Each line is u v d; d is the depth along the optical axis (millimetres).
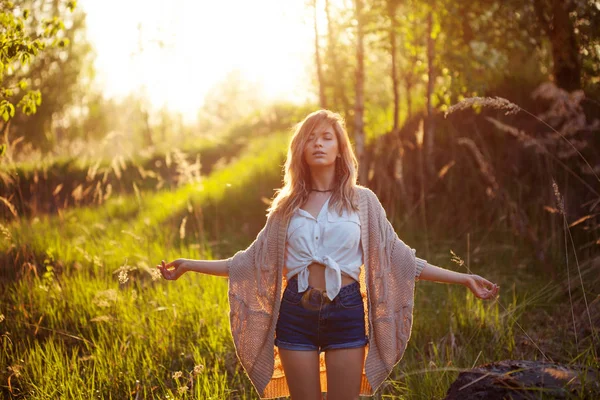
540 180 7539
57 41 4824
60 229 8508
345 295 2961
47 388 4055
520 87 8742
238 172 12703
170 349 4766
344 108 9102
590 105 7496
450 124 9156
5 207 8141
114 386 4172
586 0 7207
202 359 4406
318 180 3195
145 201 12180
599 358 3807
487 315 4941
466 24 8117
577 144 6766
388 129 9859
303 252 3010
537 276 6203
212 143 18312
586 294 5215
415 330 4953
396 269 3211
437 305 5574
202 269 3268
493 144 8641
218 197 10828
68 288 5898
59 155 16844
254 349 3211
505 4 7734
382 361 3148
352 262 3037
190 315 5305
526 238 6930
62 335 5129
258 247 3217
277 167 11453
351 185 3166
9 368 4184
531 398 2664
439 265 6770
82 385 4070
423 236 7664
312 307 2941
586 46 7406
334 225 3023
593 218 6676
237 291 3254
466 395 2809
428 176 8672
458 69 8203
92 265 7109
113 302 5383
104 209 11805
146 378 4285
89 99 22266
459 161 8570
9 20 4652
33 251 7102
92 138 22297
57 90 18438
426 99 8664
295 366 2959
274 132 17281
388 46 9172
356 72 8539
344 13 8516
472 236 7484
